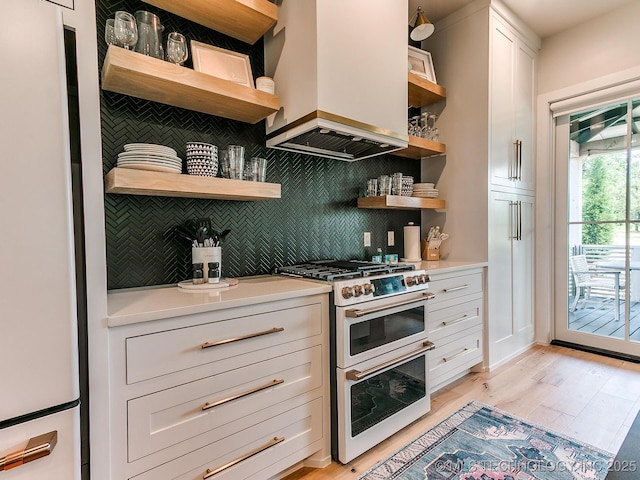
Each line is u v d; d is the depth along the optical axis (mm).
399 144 2043
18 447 766
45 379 798
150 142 1576
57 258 810
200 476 1168
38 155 778
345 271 1747
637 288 2744
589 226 3006
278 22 1842
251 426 1297
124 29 1290
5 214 740
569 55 2969
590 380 2379
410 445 1681
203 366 1169
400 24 2047
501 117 2705
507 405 2045
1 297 741
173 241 1649
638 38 2596
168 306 1120
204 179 1446
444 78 2826
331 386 1570
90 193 948
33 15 771
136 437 1033
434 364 2143
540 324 3166
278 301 1367
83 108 933
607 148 2885
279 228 2057
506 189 2775
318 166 2262
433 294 2041
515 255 2895
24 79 757
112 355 985
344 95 1724
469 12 2637
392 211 2787
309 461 1543
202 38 1746
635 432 1178
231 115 1759
